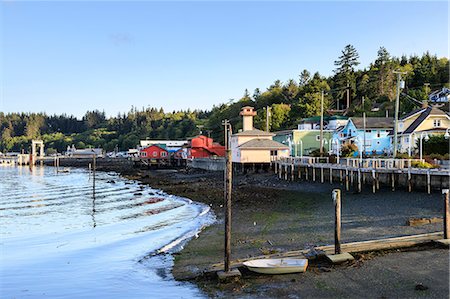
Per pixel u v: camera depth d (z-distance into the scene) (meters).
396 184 33.31
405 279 12.99
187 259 18.12
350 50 122.81
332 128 80.56
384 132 65.69
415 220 21.19
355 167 36.91
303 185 43.91
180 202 41.09
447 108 78.94
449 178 27.78
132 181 74.31
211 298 12.95
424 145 48.56
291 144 69.62
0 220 32.94
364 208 27.58
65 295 14.74
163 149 114.94
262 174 58.88
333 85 118.62
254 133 67.56
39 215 35.66
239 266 15.09
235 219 27.48
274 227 23.67
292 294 12.64
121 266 17.92
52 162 168.62
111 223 30.75
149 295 13.95
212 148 100.75
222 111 140.25
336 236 15.60
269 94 132.62
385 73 108.56
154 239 23.39
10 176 96.44
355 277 13.53
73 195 52.22
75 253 21.14
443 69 107.31
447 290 11.94
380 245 16.23
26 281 16.47
